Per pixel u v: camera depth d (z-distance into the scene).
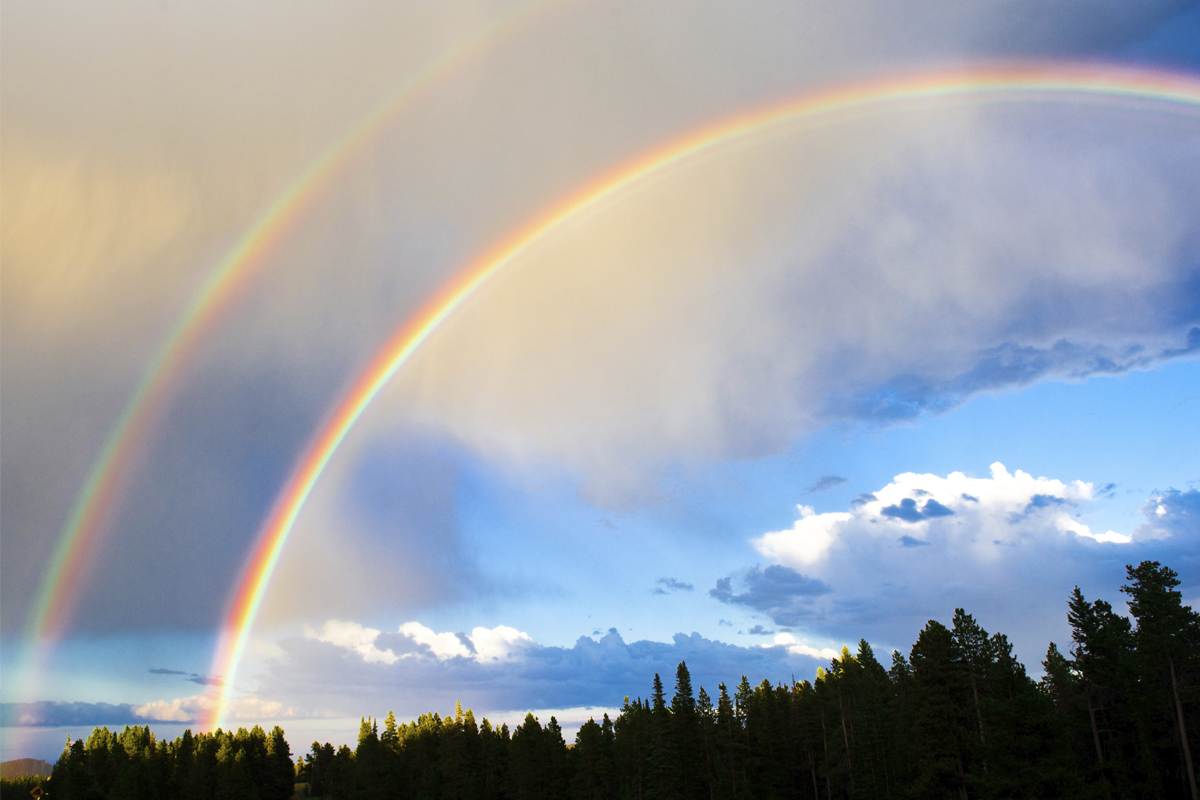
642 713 118.19
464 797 123.06
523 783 122.25
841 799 102.50
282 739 178.00
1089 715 65.81
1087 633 65.56
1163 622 61.75
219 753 151.88
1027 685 55.28
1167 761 63.31
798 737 103.69
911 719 72.44
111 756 136.25
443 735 152.62
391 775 138.88
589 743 117.25
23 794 131.75
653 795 96.38
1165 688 62.22
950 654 64.00
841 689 102.81
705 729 104.94
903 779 74.12
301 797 185.38
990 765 56.03
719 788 95.44
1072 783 52.75
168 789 127.12
